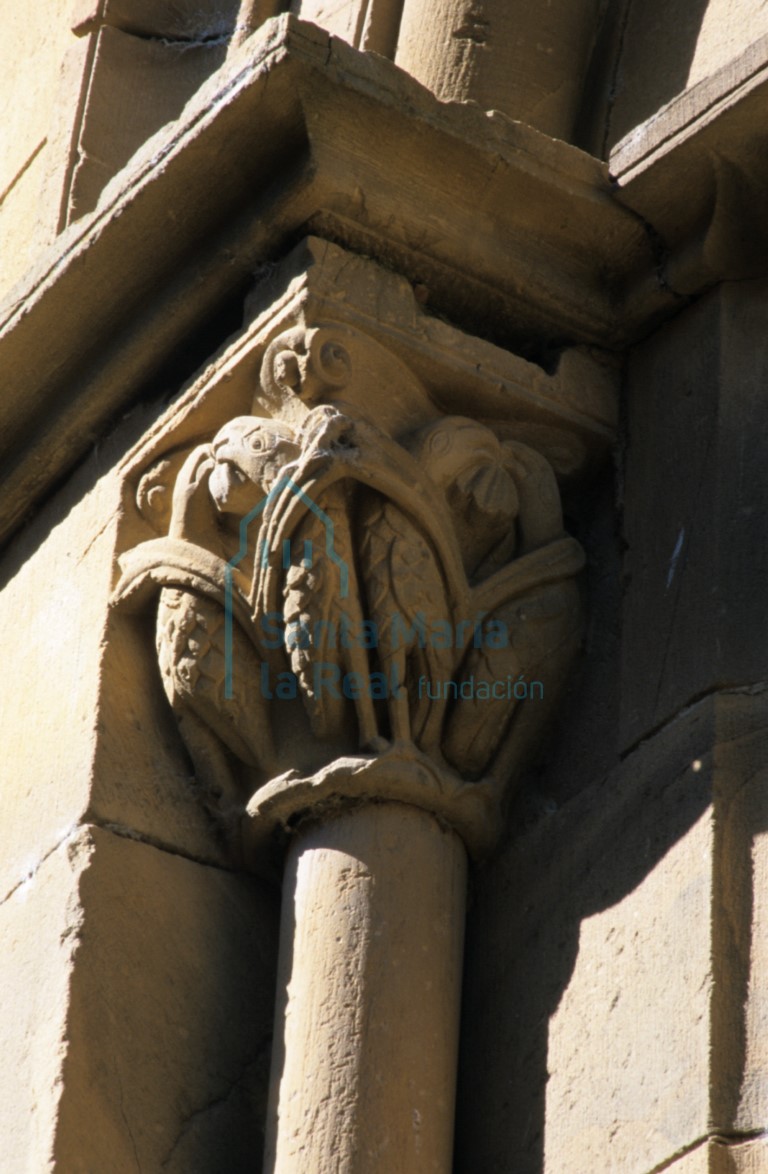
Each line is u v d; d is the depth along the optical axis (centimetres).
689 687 1082
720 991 991
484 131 1146
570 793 1129
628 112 1269
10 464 1301
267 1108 1059
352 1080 1035
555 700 1151
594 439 1193
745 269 1170
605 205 1171
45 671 1220
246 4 1455
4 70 1688
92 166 1450
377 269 1153
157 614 1163
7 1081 1083
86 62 1488
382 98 1120
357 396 1135
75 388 1253
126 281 1205
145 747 1152
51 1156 1027
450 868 1107
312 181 1122
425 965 1074
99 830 1116
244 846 1136
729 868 1020
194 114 1140
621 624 1147
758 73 1105
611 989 1042
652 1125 987
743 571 1094
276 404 1137
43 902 1119
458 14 1268
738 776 1041
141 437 1212
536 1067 1060
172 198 1162
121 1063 1066
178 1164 1059
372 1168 1017
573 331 1205
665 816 1059
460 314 1186
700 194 1155
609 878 1073
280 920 1116
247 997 1114
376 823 1094
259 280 1167
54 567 1258
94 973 1080
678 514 1136
